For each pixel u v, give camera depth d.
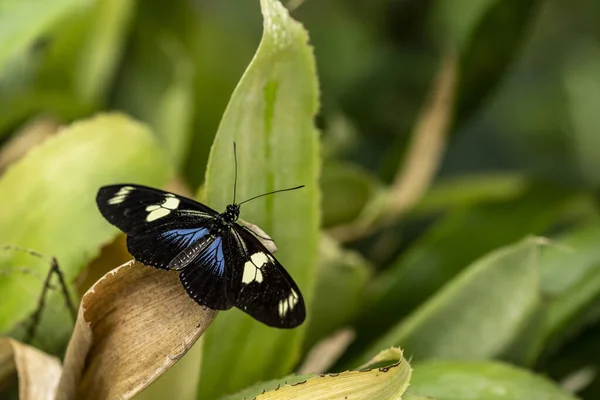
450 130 0.80
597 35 1.24
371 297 0.74
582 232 0.75
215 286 0.62
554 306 0.72
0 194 0.68
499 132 1.19
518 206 0.77
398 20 1.10
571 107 1.19
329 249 0.72
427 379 0.66
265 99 0.65
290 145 0.65
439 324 0.69
